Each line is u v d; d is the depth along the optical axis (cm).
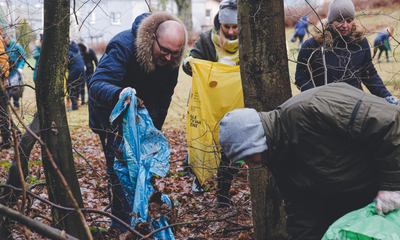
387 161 213
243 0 286
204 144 433
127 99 309
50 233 187
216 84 439
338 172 227
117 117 326
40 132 279
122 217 357
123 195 355
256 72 290
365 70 446
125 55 349
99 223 417
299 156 228
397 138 210
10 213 181
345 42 398
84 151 765
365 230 212
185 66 462
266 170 302
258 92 292
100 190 524
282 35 288
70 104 1230
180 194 510
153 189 310
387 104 218
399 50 1148
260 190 306
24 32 351
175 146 764
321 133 219
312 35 428
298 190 255
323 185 234
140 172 306
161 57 352
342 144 221
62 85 278
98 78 341
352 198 247
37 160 689
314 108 217
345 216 229
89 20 408
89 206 477
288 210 270
